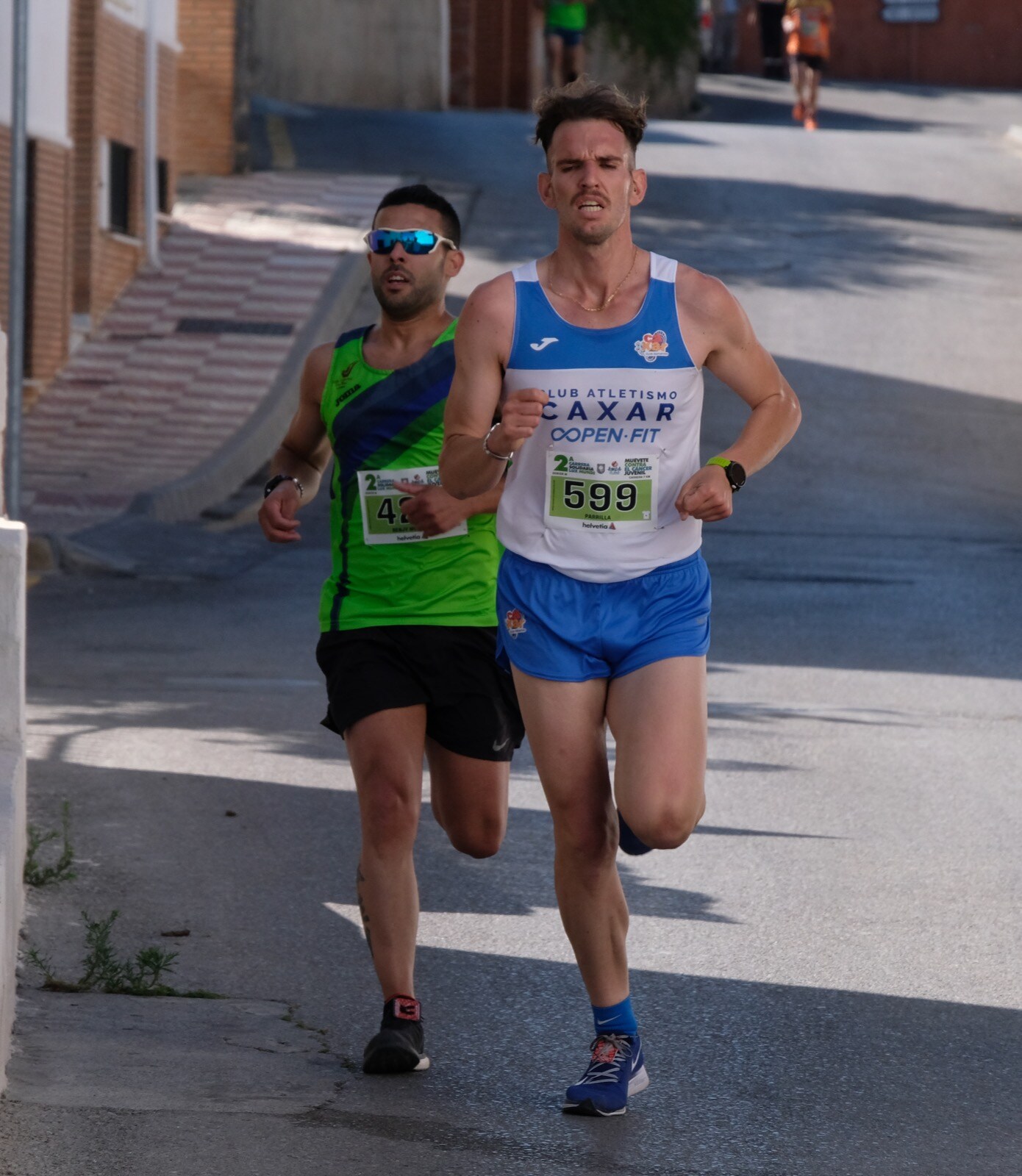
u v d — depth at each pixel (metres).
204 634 44.25
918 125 154.12
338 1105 15.67
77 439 68.12
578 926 15.98
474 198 103.81
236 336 80.38
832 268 93.88
